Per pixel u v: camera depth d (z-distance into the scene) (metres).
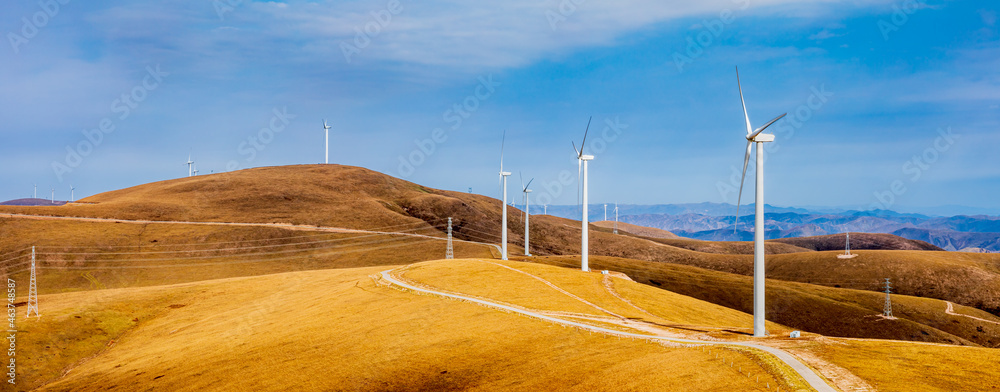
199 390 63.06
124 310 113.12
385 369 61.00
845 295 194.00
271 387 60.69
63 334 98.19
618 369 50.84
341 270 148.50
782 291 193.12
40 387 80.19
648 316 78.62
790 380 41.28
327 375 61.78
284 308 101.94
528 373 54.44
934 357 45.97
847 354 47.78
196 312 110.69
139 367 77.06
